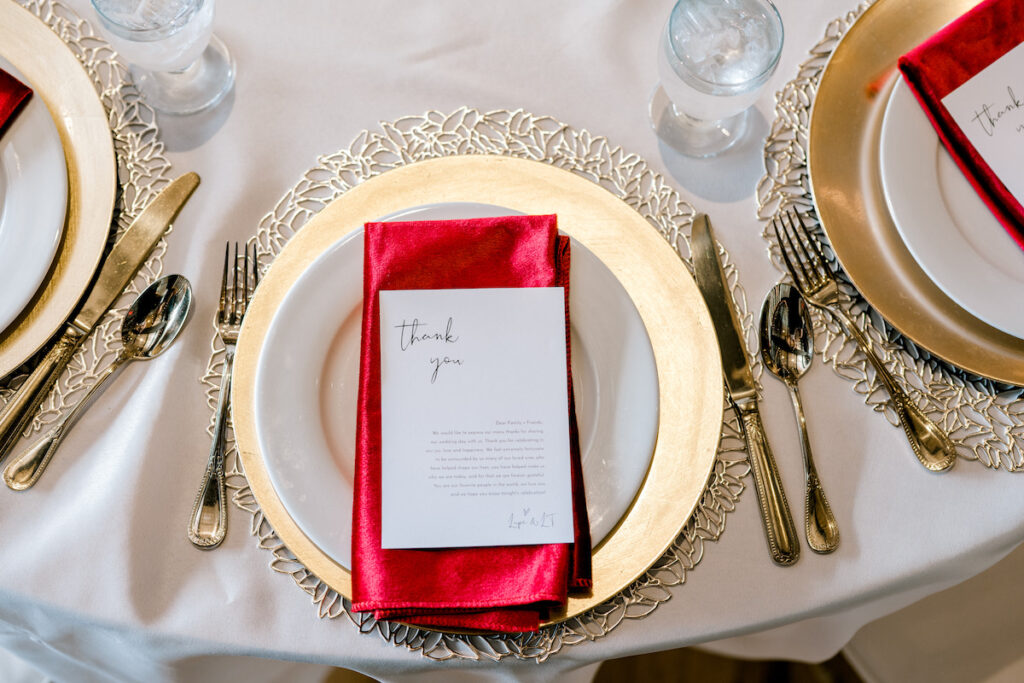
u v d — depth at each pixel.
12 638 0.60
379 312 0.53
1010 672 0.78
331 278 0.55
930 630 0.80
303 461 0.52
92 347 0.57
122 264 0.58
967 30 0.58
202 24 0.57
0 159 0.57
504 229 0.54
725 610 0.53
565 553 0.49
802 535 0.55
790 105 0.66
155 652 0.53
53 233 0.56
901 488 0.56
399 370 0.52
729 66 0.59
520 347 0.53
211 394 0.57
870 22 0.64
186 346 0.57
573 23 0.68
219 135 0.63
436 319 0.53
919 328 0.58
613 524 0.51
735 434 0.57
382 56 0.66
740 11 0.61
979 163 0.58
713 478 0.55
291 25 0.67
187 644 0.52
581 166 0.63
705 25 0.60
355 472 0.51
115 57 0.64
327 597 0.52
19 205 0.56
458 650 0.52
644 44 0.68
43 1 0.65
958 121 0.58
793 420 0.58
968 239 0.58
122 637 0.52
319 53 0.66
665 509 0.52
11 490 0.54
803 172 0.64
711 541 0.54
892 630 0.82
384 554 0.49
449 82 0.66
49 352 0.56
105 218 0.58
